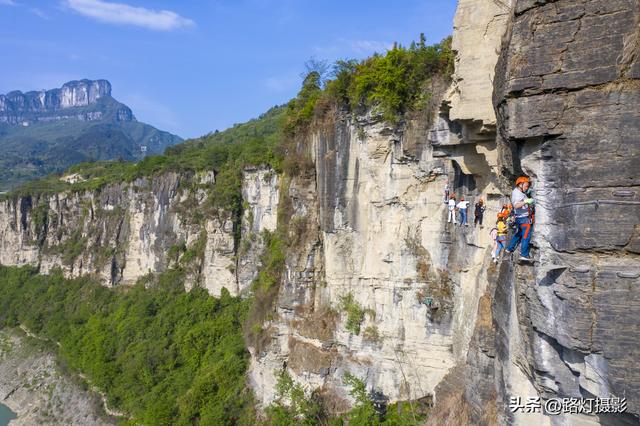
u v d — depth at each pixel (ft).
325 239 112.57
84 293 260.83
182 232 217.15
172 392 157.89
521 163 38.86
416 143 86.33
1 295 295.89
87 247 274.16
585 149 34.01
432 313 88.22
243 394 136.15
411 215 91.76
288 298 121.49
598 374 33.22
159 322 200.23
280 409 112.78
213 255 196.95
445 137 72.90
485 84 58.18
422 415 87.51
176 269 215.31
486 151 66.39
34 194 315.99
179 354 179.63
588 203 33.78
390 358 95.45
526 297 38.83
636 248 32.30
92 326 227.61
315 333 110.42
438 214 87.30
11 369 231.09
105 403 176.96
